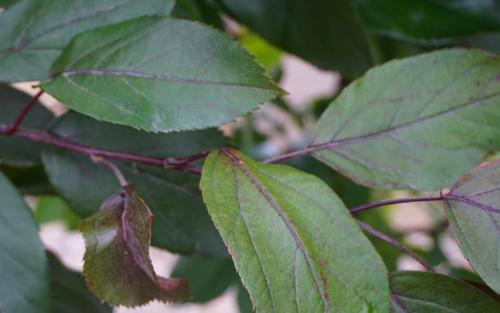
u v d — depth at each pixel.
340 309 0.28
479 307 0.29
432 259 0.53
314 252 0.28
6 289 0.33
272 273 0.28
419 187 0.31
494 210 0.29
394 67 0.32
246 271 0.28
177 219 0.36
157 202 0.36
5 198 0.34
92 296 0.42
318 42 0.43
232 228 0.28
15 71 0.33
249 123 0.60
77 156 0.36
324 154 0.32
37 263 0.33
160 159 0.32
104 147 0.36
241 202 0.29
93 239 0.30
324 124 0.33
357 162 0.32
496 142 0.31
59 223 0.72
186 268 0.56
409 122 0.32
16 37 0.33
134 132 0.36
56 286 0.41
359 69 0.43
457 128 0.32
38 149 0.38
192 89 0.30
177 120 0.30
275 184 0.29
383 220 0.63
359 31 0.43
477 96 0.32
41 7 0.33
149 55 0.30
